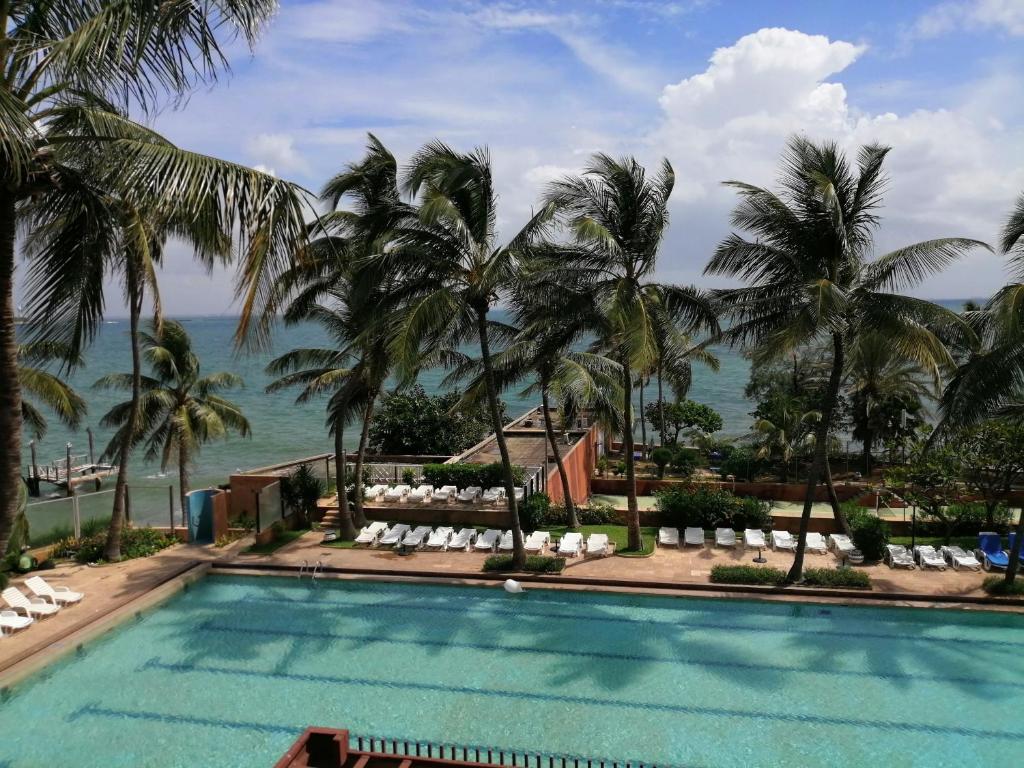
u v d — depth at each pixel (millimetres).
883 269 16406
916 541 21531
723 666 13836
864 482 36062
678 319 18734
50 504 20203
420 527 21484
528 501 22562
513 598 17391
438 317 15984
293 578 18797
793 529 23344
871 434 39125
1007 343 15609
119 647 14812
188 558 19703
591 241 16391
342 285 20750
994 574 18094
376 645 14875
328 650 14648
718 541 20531
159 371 28234
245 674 13625
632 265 18109
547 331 18953
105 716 12164
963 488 25859
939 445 22391
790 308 17031
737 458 36125
